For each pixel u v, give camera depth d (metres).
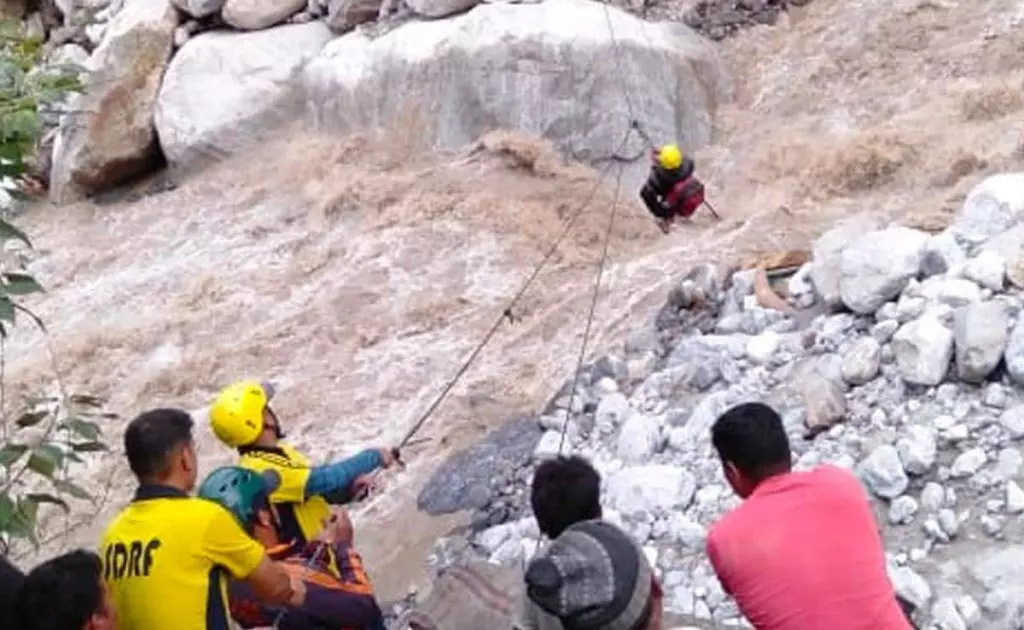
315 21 15.86
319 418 10.74
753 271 9.23
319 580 5.70
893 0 14.53
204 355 12.17
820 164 12.19
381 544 8.71
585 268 11.79
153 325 12.80
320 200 13.70
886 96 13.30
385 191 13.38
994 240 7.75
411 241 12.71
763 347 8.20
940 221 9.98
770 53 14.41
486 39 13.63
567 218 12.66
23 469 6.18
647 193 11.40
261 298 12.83
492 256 12.25
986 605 6.06
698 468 7.54
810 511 4.37
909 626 4.40
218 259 13.74
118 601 4.65
